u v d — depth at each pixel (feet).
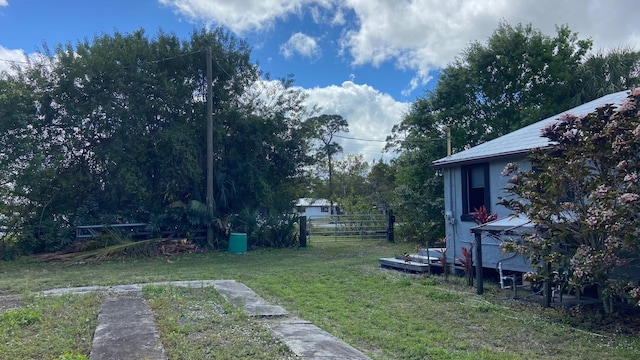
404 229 68.33
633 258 21.49
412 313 23.63
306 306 25.04
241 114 61.36
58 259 46.70
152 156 55.26
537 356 17.08
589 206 21.21
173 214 55.11
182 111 56.85
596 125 22.03
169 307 22.39
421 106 71.77
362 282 32.50
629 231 18.99
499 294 28.07
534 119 64.75
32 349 15.74
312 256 50.55
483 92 70.59
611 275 24.03
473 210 36.04
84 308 22.16
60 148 53.16
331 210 134.21
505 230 26.55
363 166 152.05
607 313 22.25
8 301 25.31
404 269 38.06
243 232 57.82
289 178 67.31
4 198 49.55
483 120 69.56
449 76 70.18
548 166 22.48
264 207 62.03
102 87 52.85
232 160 60.70
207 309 22.22
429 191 65.92
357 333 19.90
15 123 49.16
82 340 16.98
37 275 37.42
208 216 55.67
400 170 71.92
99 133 54.08
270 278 34.53
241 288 29.14
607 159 21.20
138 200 55.21
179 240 53.62
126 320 19.94
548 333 19.94
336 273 36.94
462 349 18.08
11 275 37.50
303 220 62.13
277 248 58.95
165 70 55.88
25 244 49.47
